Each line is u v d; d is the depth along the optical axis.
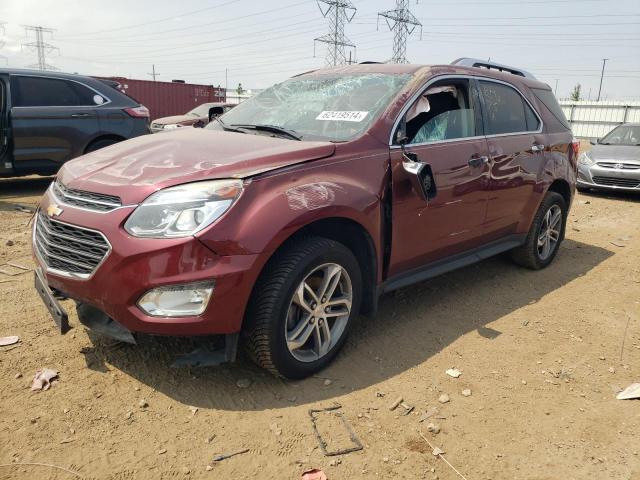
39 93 7.88
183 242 2.53
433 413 2.86
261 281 2.79
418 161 3.54
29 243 5.47
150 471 2.35
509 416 2.88
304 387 3.03
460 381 3.20
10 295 4.06
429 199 3.48
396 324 3.92
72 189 2.96
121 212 2.65
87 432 2.57
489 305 4.37
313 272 2.98
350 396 2.97
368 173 3.25
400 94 3.65
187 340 3.45
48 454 2.41
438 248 3.91
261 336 2.81
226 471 2.38
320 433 2.65
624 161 9.76
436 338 3.73
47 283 3.00
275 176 2.84
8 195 8.16
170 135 3.65
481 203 4.19
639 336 3.92
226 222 2.61
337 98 3.84
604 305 4.49
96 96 8.41
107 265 2.61
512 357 3.53
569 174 5.38
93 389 2.90
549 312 4.29
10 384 2.91
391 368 3.30
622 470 2.51
